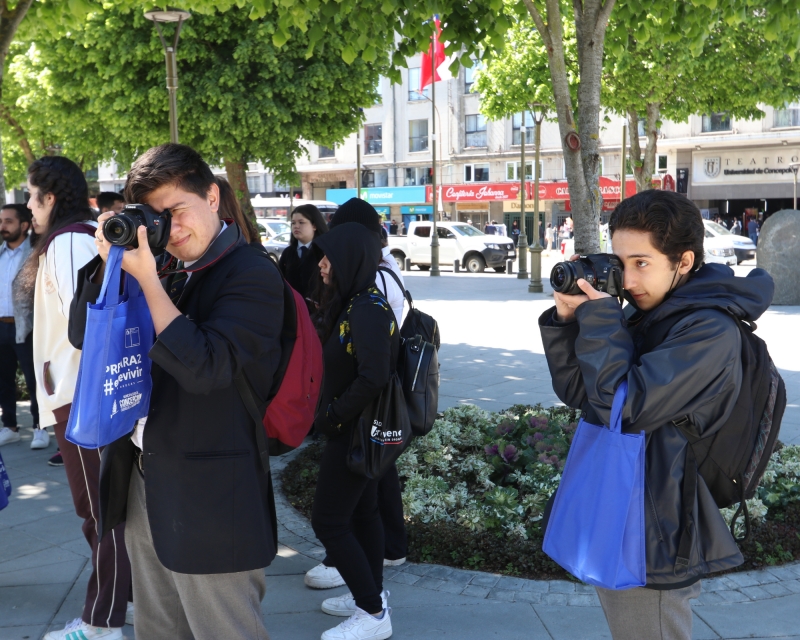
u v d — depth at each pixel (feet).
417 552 12.55
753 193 110.73
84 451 9.61
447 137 130.93
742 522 12.69
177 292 6.86
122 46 49.47
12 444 19.62
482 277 74.95
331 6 18.51
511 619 10.41
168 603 7.41
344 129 56.34
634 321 6.57
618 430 5.66
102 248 5.79
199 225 6.56
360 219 12.55
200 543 6.43
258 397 6.74
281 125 53.42
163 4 26.63
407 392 9.78
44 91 58.13
